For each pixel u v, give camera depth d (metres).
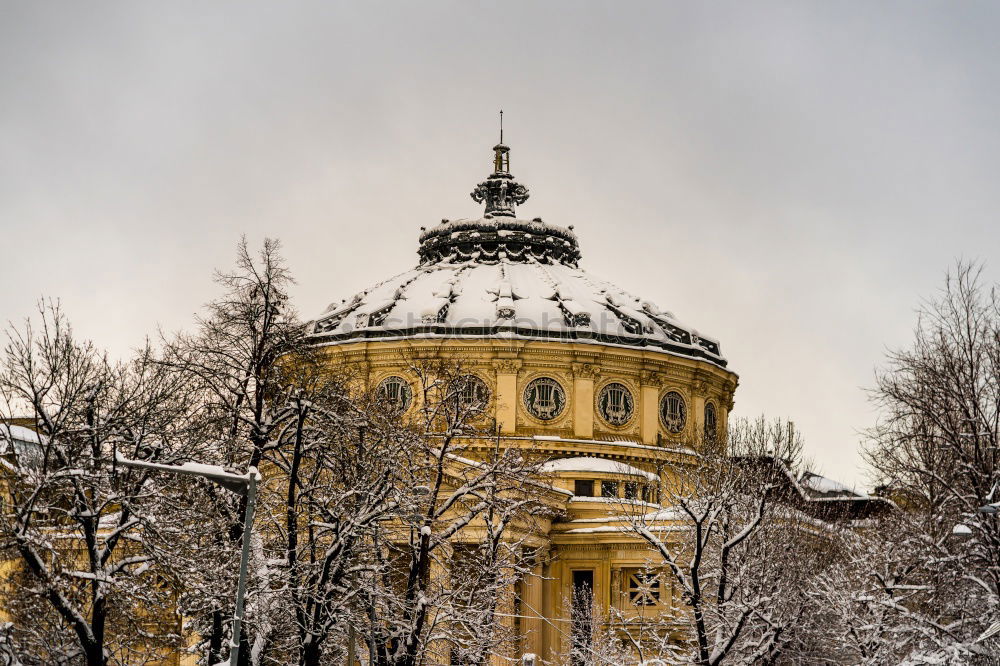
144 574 53.41
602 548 83.88
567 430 90.50
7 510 47.59
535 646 81.25
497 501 54.69
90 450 48.25
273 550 51.22
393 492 49.78
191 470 33.00
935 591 50.28
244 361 49.72
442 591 52.41
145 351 53.44
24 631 46.22
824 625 57.97
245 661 45.19
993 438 47.91
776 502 62.12
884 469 55.84
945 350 50.44
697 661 53.75
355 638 50.06
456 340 90.00
